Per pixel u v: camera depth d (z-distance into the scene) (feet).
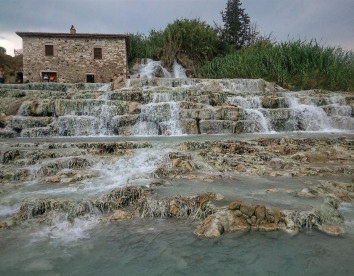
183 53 100.63
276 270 8.68
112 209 13.89
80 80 81.41
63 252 9.90
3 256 9.62
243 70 75.10
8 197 14.79
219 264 9.05
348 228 11.48
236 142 26.63
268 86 62.59
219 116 40.42
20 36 79.10
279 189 15.56
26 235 11.22
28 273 8.65
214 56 102.27
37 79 79.71
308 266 8.84
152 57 101.04
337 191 15.43
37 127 38.06
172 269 8.82
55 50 80.28
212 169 20.27
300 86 65.98
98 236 11.12
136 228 11.84
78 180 17.98
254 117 41.68
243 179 17.94
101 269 8.87
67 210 13.32
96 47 81.87
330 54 70.13
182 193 14.92
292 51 71.92
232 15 129.18
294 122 42.57
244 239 10.60
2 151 21.71
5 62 104.32
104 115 40.45
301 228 11.42
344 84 63.98
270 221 11.66
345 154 24.03
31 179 18.48
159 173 18.80
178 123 39.17
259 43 91.91
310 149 25.21
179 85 60.90
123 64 82.79
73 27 82.84
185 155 22.34
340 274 8.41
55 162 20.22
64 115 40.96
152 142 26.07
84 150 23.79
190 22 103.04
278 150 24.79
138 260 9.36
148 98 46.16
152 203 13.46
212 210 12.59
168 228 11.80
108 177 18.47
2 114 40.65
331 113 44.91
